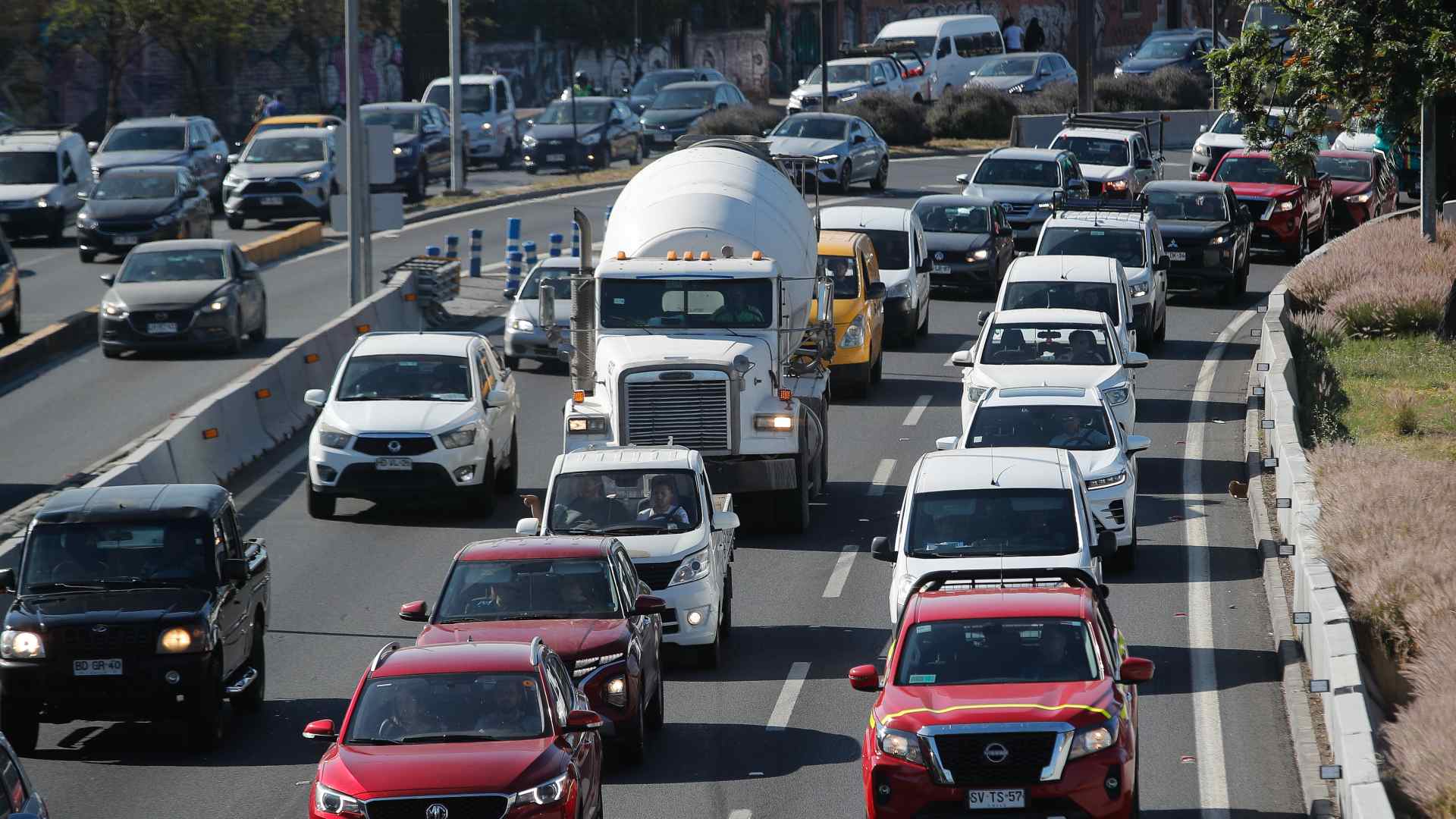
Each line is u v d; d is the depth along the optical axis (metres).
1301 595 64.62
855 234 121.19
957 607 49.78
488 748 44.28
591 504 68.50
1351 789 42.84
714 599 65.12
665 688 63.75
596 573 57.84
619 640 54.28
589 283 88.19
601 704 53.09
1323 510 70.69
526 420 113.25
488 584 57.50
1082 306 113.00
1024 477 65.88
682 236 90.12
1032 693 46.31
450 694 46.31
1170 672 62.81
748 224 90.62
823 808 50.53
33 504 80.69
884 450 103.50
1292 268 154.88
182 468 91.12
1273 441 91.81
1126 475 76.94
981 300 158.38
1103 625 50.12
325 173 189.62
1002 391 84.25
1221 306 152.88
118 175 171.38
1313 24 100.00
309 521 89.56
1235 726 56.66
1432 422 97.38
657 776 53.88
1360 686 49.81
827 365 94.94
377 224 135.38
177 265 130.50
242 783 54.28
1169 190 156.75
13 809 39.53
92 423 107.19
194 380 119.56
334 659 67.25
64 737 60.22
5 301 128.50
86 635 56.16
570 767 44.22
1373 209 186.38
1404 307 123.06
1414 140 148.88
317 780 43.88
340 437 88.50
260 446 103.38
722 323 87.38
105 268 165.75
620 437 85.38
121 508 60.44
